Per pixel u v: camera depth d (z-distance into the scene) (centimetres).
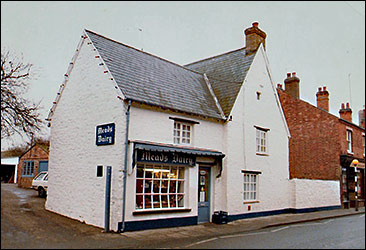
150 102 1241
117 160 1160
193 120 1420
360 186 2494
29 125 1950
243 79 1688
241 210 1567
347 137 2402
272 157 1823
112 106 1226
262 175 1734
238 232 1216
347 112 2714
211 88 1777
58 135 1475
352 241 1002
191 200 1346
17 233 974
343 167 2308
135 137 1195
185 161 1325
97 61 1334
